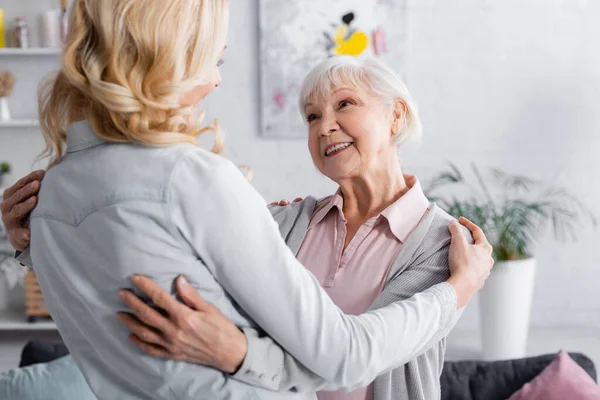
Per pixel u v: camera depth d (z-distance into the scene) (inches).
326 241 68.4
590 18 191.5
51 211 49.7
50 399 89.3
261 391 49.0
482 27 191.5
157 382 48.7
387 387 61.7
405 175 71.1
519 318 164.2
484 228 165.6
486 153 194.4
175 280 46.8
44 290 52.3
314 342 47.4
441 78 192.4
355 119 64.6
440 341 65.9
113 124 48.5
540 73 192.7
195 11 47.2
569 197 194.5
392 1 189.3
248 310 47.6
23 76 192.9
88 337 50.6
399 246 64.7
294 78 191.3
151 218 46.1
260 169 195.2
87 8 47.4
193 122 51.2
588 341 183.5
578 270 196.4
